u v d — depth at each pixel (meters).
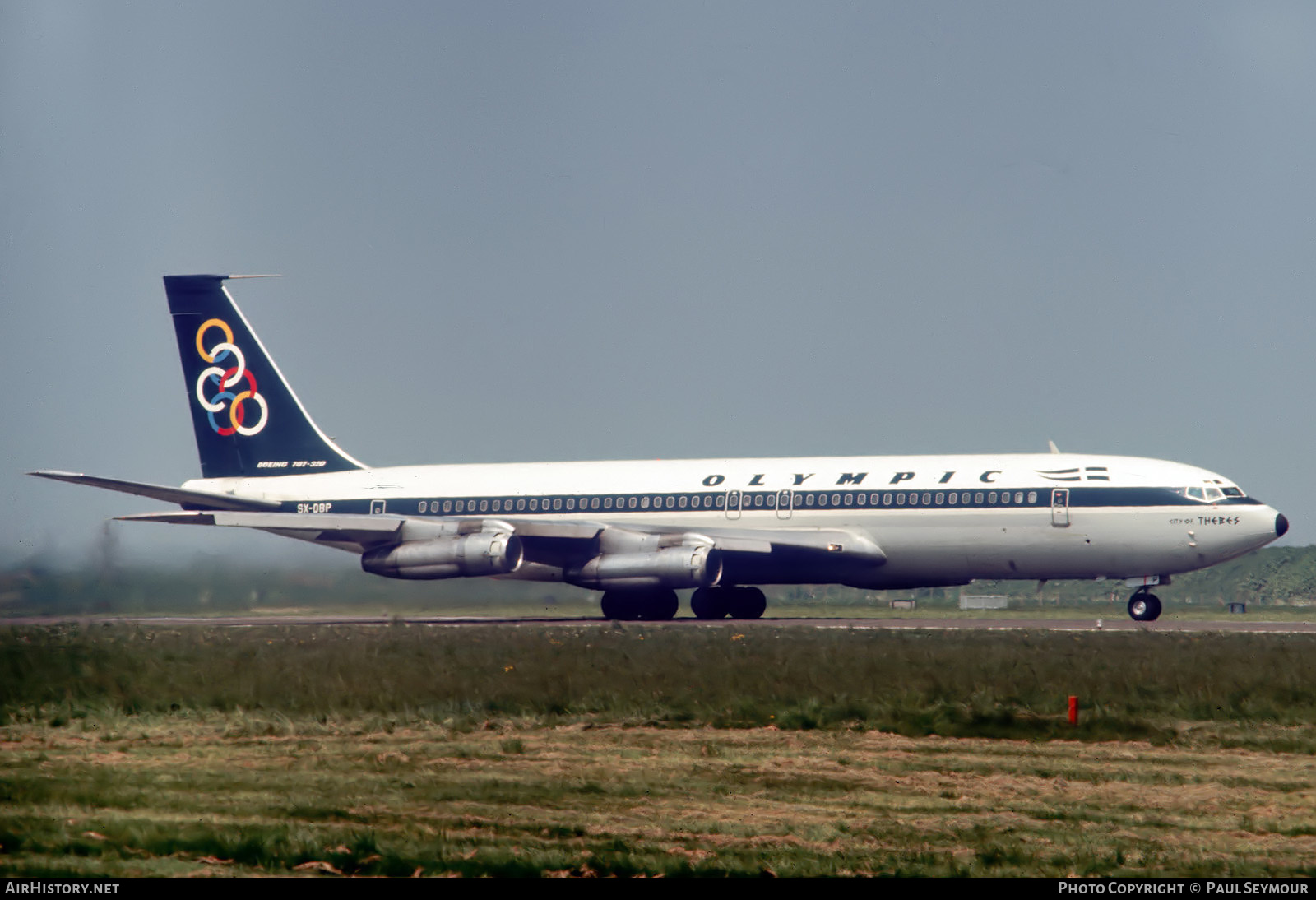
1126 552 136.75
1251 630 129.12
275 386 169.75
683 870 40.28
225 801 50.00
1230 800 51.28
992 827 46.84
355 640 115.25
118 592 160.62
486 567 143.88
